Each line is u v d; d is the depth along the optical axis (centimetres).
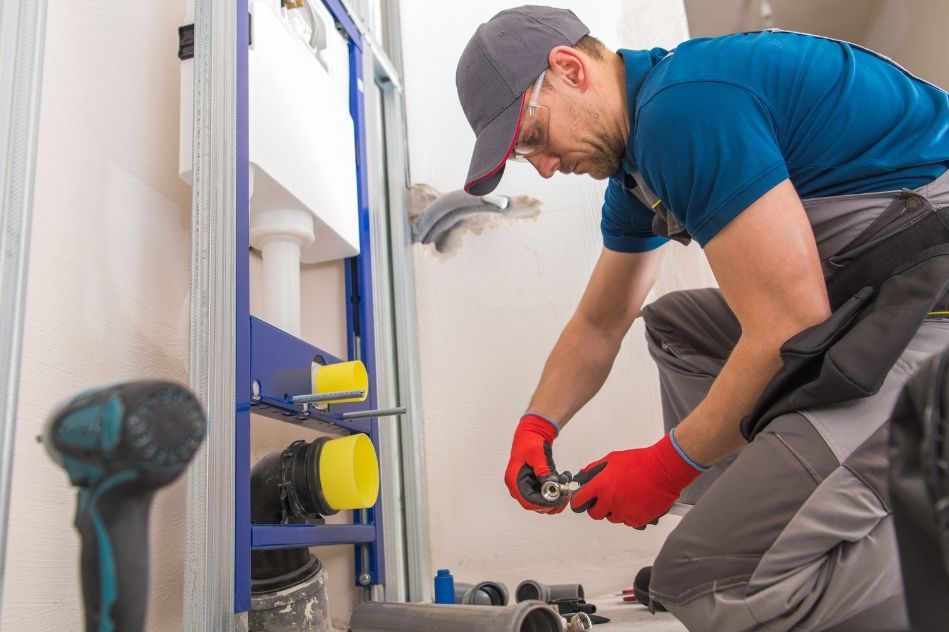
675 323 155
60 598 97
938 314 88
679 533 92
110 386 31
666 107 97
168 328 127
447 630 110
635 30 200
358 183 172
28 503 94
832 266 97
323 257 166
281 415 125
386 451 167
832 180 99
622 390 181
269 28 134
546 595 151
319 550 155
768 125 97
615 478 106
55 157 106
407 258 196
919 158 96
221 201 112
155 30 133
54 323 102
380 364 171
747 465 89
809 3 301
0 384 75
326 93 154
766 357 91
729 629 85
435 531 181
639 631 125
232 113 116
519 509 180
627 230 147
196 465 100
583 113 116
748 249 92
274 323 136
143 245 123
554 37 118
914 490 32
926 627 33
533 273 194
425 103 213
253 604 112
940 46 259
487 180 118
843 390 82
